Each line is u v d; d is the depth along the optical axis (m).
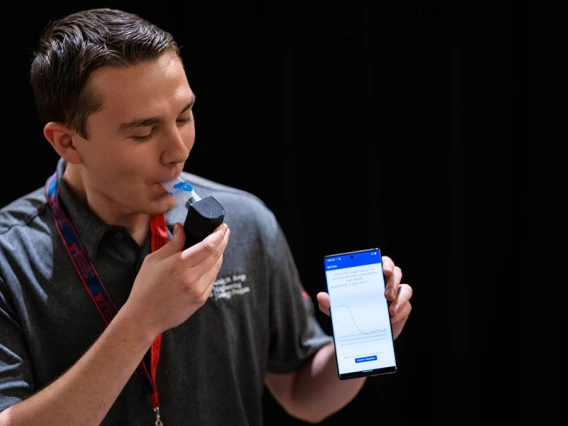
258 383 2.23
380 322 1.99
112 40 1.73
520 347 3.36
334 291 2.00
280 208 3.28
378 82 3.09
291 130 3.15
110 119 1.75
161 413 2.05
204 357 2.11
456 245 3.17
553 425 3.38
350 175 3.18
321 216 3.23
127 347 1.71
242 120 3.22
